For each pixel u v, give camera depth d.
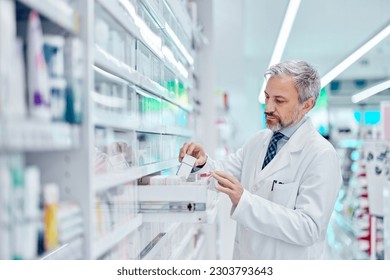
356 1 7.81
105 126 1.56
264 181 2.31
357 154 7.73
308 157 2.19
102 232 1.41
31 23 0.95
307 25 9.54
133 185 1.80
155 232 2.26
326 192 2.09
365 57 12.86
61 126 1.02
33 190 0.94
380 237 5.80
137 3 1.99
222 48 9.09
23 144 0.85
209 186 2.32
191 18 3.81
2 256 0.84
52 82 1.04
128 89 1.88
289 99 2.13
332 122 14.05
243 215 2.03
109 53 1.54
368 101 13.91
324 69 13.29
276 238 2.15
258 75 14.74
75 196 1.20
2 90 0.81
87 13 1.21
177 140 3.12
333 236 8.06
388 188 4.72
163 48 2.49
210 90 4.50
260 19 8.58
